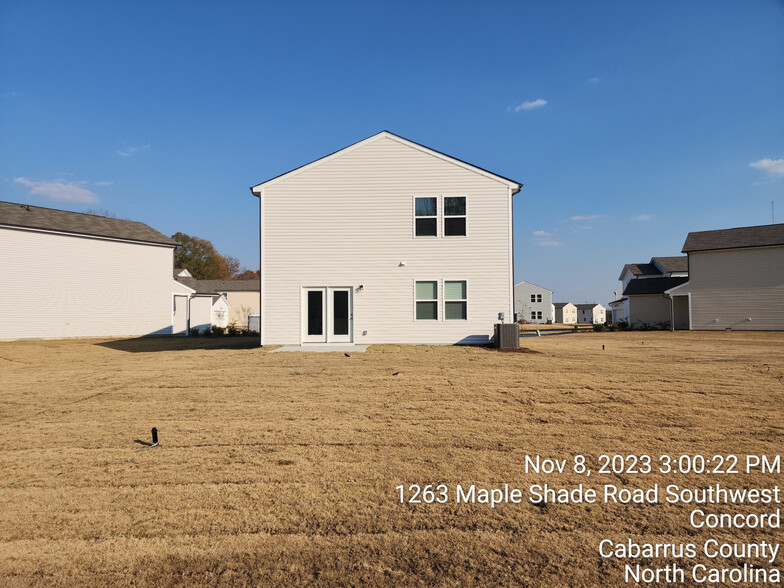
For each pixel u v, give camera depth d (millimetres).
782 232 30219
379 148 17172
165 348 18234
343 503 4516
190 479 5109
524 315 74812
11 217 22156
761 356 15438
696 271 31891
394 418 7406
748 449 5984
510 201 16969
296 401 8570
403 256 16969
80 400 8898
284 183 17094
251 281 51875
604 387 9570
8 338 21375
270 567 3479
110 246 25094
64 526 4105
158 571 3441
